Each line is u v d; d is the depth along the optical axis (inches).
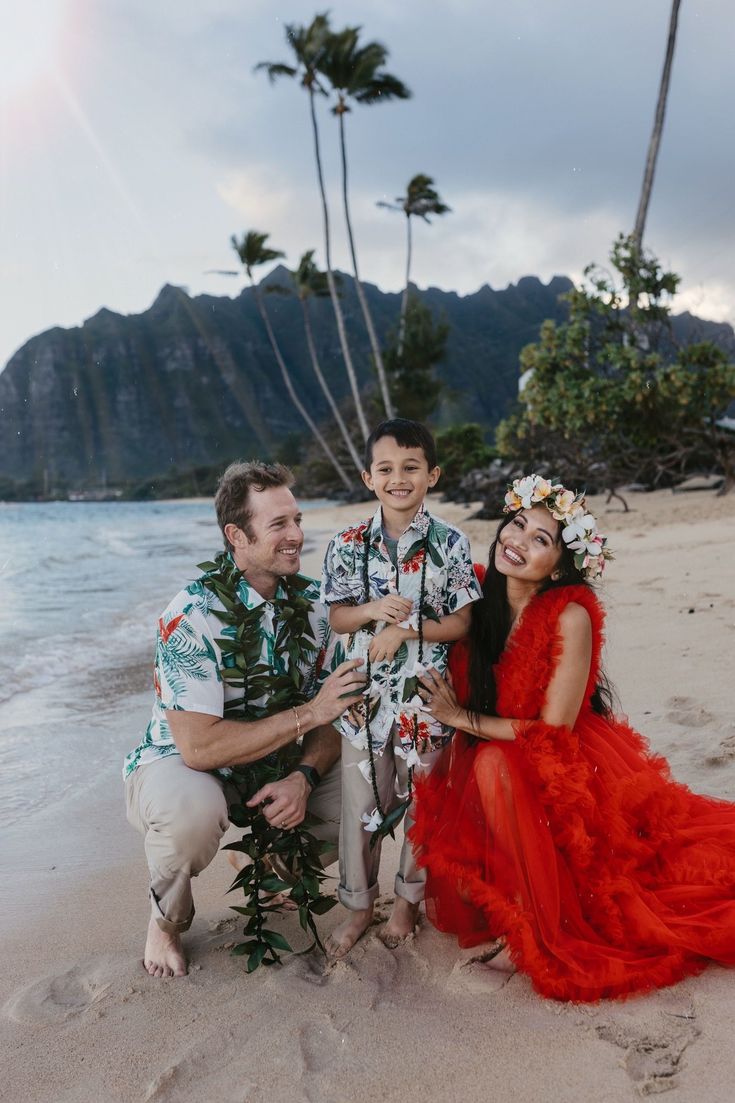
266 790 92.4
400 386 1668.3
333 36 1192.2
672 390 627.5
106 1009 80.7
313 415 6077.8
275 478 95.2
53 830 132.6
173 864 87.4
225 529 95.3
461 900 91.1
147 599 399.5
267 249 1681.8
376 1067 69.9
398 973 85.7
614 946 83.6
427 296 7052.2
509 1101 64.7
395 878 103.0
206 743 90.7
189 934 96.6
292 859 94.7
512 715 92.3
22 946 95.7
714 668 170.4
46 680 237.8
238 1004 80.7
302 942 94.7
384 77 1227.2
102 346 5526.6
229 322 6200.8
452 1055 70.9
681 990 78.5
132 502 3228.3
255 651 94.3
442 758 95.2
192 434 5536.4
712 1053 68.2
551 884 82.7
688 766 123.6
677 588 259.8
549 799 86.2
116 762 166.6
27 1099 68.4
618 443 711.7
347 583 96.2
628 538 418.9
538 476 94.7
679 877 88.6
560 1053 70.1
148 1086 68.9
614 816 87.8
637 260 645.3
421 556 94.6
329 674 102.6
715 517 471.8
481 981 81.7
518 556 93.7
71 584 470.3
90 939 97.2
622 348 643.5
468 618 97.1
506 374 6402.6
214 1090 68.2
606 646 196.9
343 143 1311.5
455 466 1393.9
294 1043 73.9
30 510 2151.8
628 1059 68.3
